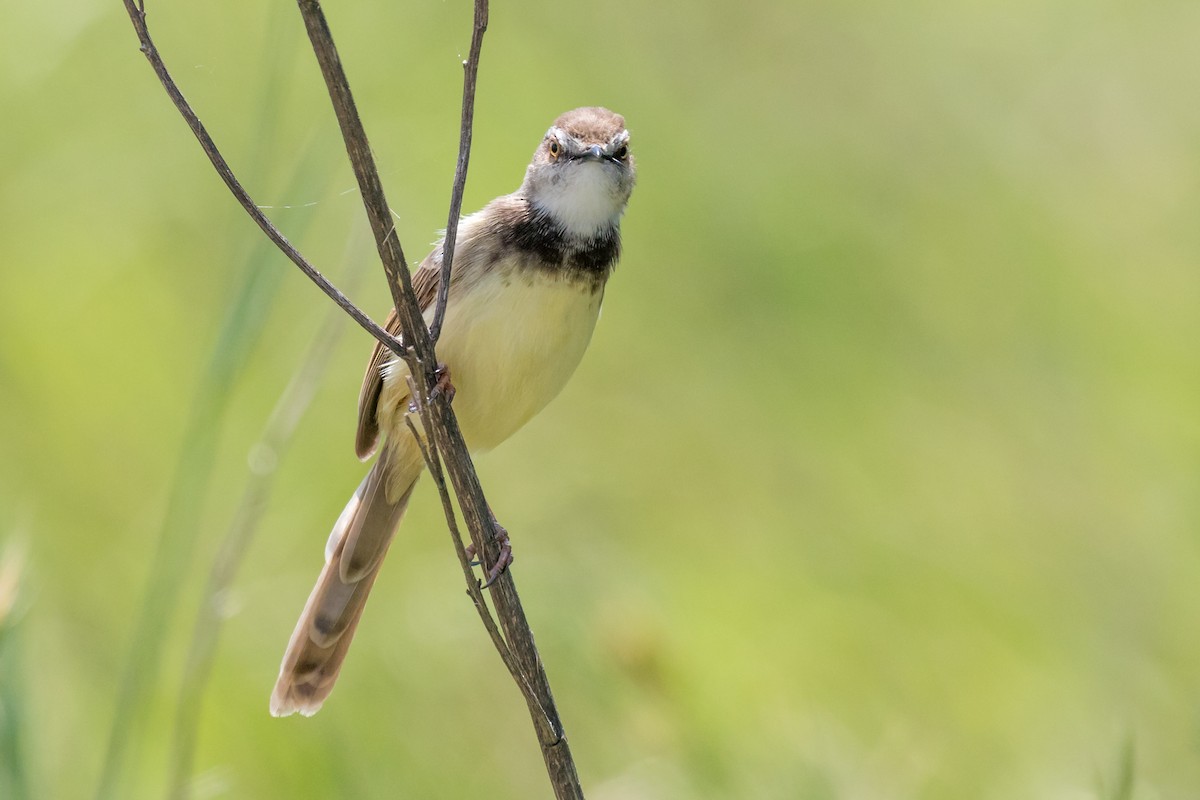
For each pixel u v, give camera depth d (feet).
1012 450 43.52
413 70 43.47
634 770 32.32
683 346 44.47
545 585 37.45
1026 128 46.91
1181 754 36.50
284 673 28.45
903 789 33.14
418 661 37.24
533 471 43.27
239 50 44.32
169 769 28.55
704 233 44.78
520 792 35.47
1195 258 45.52
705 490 43.39
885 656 40.27
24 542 28.53
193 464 27.53
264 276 27.78
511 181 42.78
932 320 44.96
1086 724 37.47
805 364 44.47
